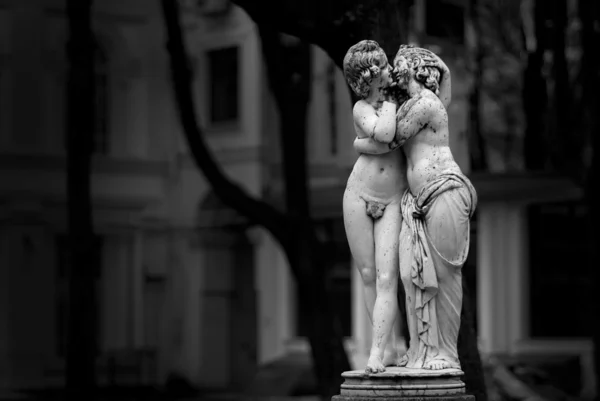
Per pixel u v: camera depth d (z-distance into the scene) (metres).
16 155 45.56
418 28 38.38
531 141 36.59
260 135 46.69
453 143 38.91
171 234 48.31
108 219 47.41
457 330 13.32
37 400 41.94
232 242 47.34
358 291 42.62
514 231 39.84
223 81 47.75
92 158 47.31
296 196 29.02
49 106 46.09
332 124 43.84
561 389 35.75
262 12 19.50
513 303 39.97
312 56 44.06
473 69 38.41
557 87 34.91
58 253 46.16
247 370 47.09
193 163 47.72
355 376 13.02
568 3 36.12
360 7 18.91
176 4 30.55
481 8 37.31
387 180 13.31
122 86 48.00
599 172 30.36
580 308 39.84
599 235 30.28
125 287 47.56
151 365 47.16
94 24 47.28
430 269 13.07
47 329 45.56
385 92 13.29
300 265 28.72
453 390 12.84
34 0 45.97
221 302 47.59
